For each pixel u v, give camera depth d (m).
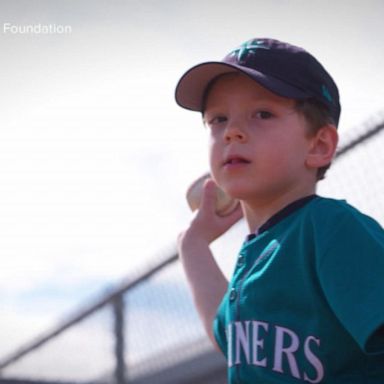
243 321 2.18
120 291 7.02
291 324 2.07
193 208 2.95
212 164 2.31
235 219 2.88
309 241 2.09
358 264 1.96
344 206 2.12
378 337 1.91
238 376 2.16
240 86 2.31
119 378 7.07
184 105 2.47
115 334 7.15
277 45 2.36
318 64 2.39
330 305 1.99
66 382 7.68
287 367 2.05
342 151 4.89
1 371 8.49
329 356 2.02
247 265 2.24
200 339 6.43
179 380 6.63
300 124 2.30
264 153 2.24
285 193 2.29
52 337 7.89
